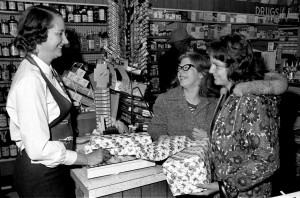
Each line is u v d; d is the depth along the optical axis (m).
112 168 1.50
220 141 1.36
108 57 2.73
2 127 4.15
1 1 4.07
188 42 4.70
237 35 1.33
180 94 2.02
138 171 1.55
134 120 2.19
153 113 2.12
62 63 4.11
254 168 1.24
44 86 1.42
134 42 2.66
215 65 1.38
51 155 1.36
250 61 1.31
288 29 6.65
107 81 2.18
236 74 1.31
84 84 2.26
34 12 1.41
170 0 5.50
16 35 1.49
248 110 1.26
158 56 5.47
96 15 4.73
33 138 1.33
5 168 4.11
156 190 1.64
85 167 1.57
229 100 1.36
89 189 1.39
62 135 1.55
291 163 3.83
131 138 1.56
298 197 1.19
